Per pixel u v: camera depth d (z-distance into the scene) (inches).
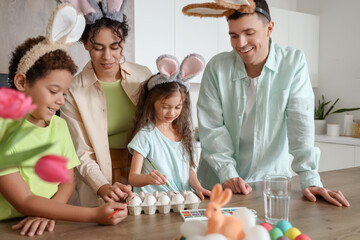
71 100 57.0
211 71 61.4
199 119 61.4
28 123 40.4
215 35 124.0
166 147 55.7
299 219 36.9
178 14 114.0
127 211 39.2
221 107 60.8
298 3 156.6
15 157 17.7
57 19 38.0
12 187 36.2
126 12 101.8
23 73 37.0
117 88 59.2
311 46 147.2
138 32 105.2
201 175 66.4
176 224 35.5
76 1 49.4
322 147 131.3
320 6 148.5
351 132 134.1
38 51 36.9
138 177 49.9
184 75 55.1
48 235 32.6
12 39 88.5
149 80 55.6
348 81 139.6
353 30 137.0
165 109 53.5
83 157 55.2
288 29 139.3
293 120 53.7
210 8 52.0
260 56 55.4
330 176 57.2
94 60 52.5
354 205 41.9
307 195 44.7
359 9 134.7
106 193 46.0
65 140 44.5
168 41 112.3
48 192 41.9
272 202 35.5
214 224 22.8
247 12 49.1
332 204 42.5
